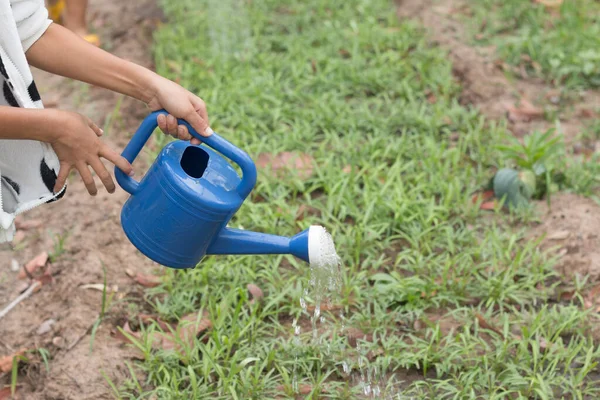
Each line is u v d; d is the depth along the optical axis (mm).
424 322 3262
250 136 3941
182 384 3139
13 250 3594
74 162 2717
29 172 2736
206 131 2719
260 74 4336
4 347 3295
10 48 2643
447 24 4855
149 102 2771
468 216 3607
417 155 3840
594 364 3082
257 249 2764
